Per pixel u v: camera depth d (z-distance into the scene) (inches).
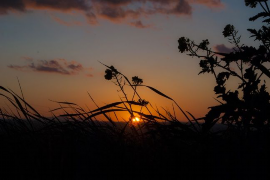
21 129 83.1
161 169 74.8
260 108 82.8
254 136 74.7
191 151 81.0
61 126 86.2
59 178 70.9
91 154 80.6
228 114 81.4
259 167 68.2
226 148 74.6
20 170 70.8
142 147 85.3
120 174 75.0
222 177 69.5
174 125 82.7
